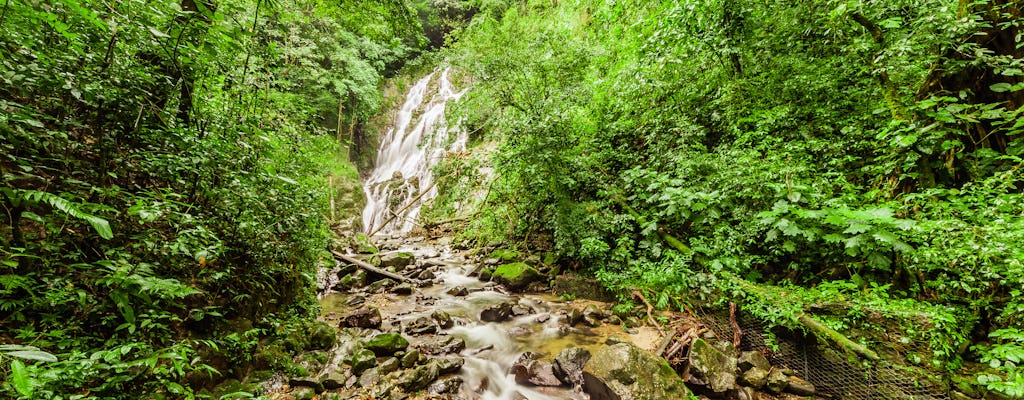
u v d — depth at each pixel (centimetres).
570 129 739
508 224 959
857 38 505
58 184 253
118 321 257
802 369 399
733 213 507
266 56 424
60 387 186
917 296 379
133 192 300
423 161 1841
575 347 469
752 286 458
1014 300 292
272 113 524
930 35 380
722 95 645
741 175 493
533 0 1395
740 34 623
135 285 230
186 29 293
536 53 767
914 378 327
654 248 595
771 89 600
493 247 993
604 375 379
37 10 217
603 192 695
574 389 417
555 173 708
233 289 373
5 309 209
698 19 607
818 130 544
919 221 352
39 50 237
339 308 644
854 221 368
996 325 321
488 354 491
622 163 768
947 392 310
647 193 641
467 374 441
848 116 527
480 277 842
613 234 694
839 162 471
